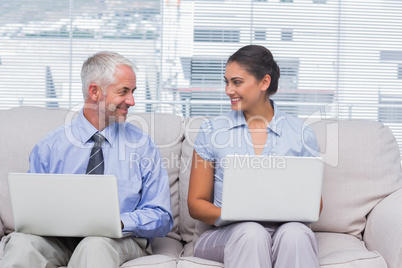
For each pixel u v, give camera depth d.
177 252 1.94
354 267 1.65
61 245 1.74
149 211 1.81
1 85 3.52
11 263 1.58
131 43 3.52
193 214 1.85
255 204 1.64
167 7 3.52
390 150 2.14
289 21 3.57
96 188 1.56
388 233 1.81
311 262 1.59
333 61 3.60
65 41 3.52
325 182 2.07
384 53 3.61
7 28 3.51
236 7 3.54
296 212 1.65
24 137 2.10
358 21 3.60
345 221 2.04
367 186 2.07
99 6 3.52
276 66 1.93
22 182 1.58
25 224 1.64
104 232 1.62
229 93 1.90
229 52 3.54
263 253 1.58
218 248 1.73
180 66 3.54
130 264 1.65
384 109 3.63
